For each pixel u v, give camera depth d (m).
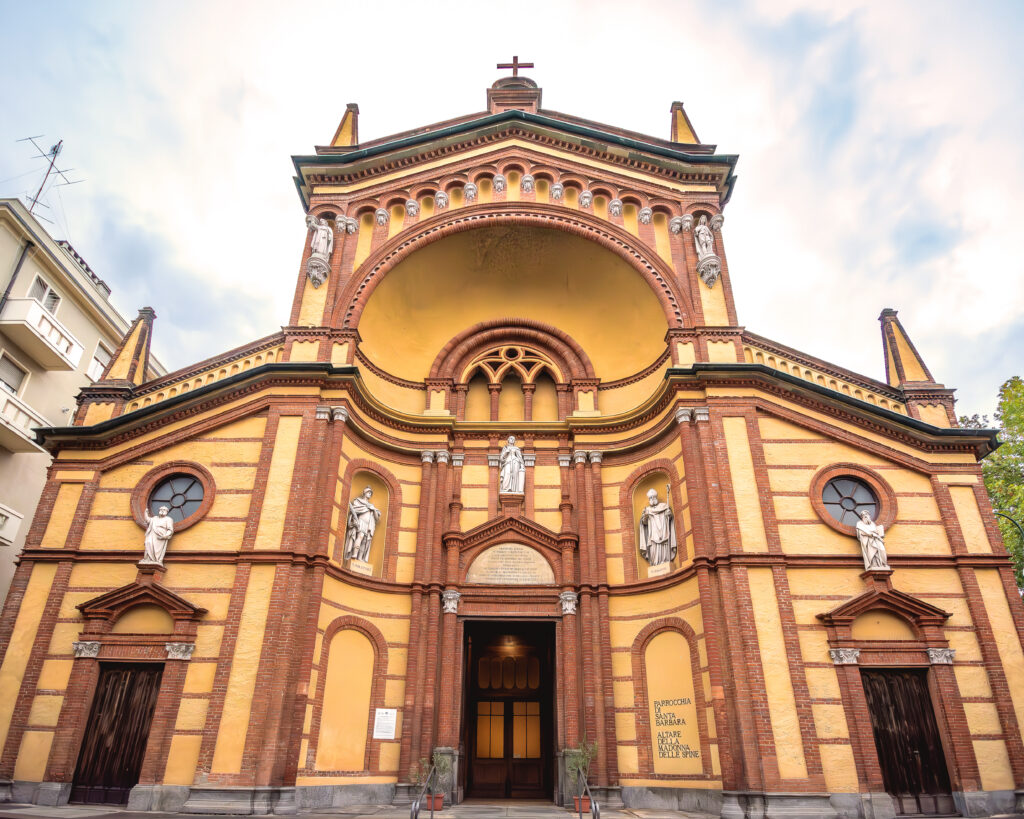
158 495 18.89
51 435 19.31
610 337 24.31
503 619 20.19
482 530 21.11
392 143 23.81
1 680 16.72
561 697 19.12
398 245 22.64
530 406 23.89
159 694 15.98
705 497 18.34
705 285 21.59
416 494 21.80
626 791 17.75
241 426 19.28
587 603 19.98
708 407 19.03
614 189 23.77
